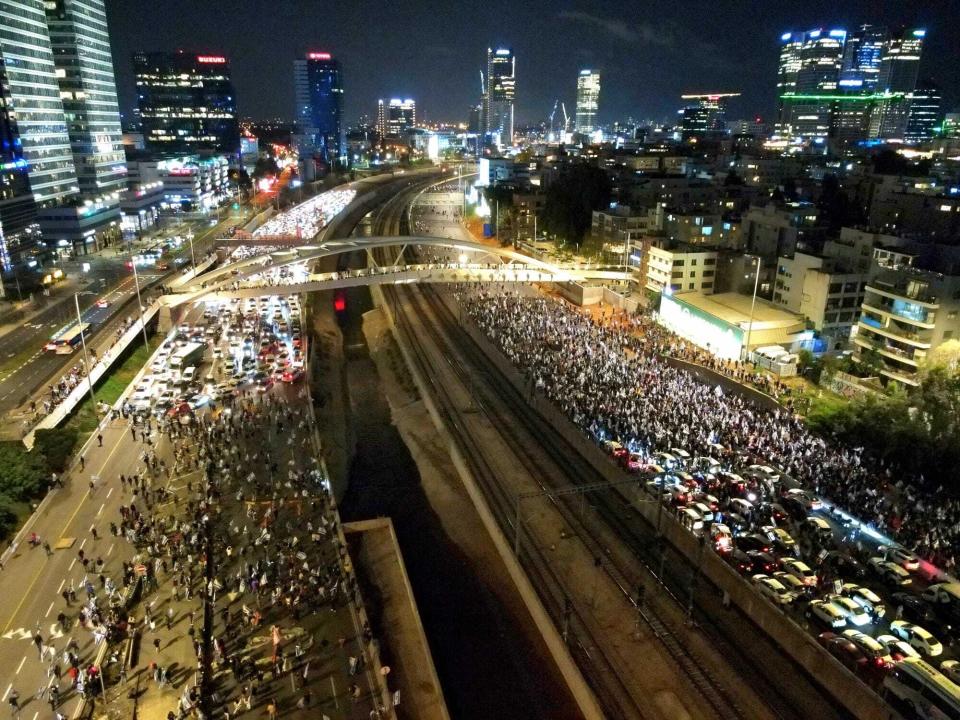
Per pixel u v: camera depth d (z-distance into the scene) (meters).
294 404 91.50
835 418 79.56
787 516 62.91
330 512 67.06
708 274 127.00
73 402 87.19
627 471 71.81
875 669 46.00
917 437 71.94
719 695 47.38
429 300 153.25
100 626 51.53
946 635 49.00
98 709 45.16
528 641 56.94
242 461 76.38
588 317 126.06
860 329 99.31
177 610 53.97
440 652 56.16
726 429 77.38
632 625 54.00
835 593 52.66
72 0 177.88
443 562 68.31
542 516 69.38
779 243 135.88
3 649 49.78
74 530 63.47
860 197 189.00
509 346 111.81
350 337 144.50
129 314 121.38
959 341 85.88
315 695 46.94
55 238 169.00
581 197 185.88
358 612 54.34
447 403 97.81
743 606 54.81
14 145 144.25
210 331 120.12
